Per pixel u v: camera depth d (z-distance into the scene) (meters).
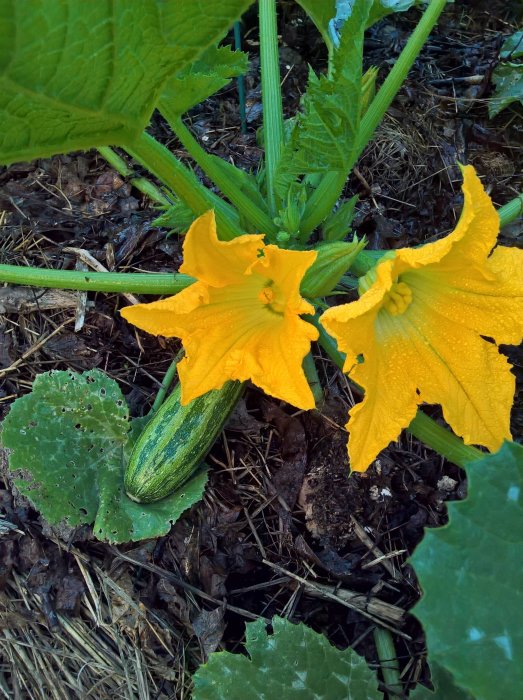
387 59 0.53
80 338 0.41
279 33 0.53
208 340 0.27
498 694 0.21
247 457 0.38
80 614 0.35
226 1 0.22
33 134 0.25
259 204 0.37
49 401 0.36
